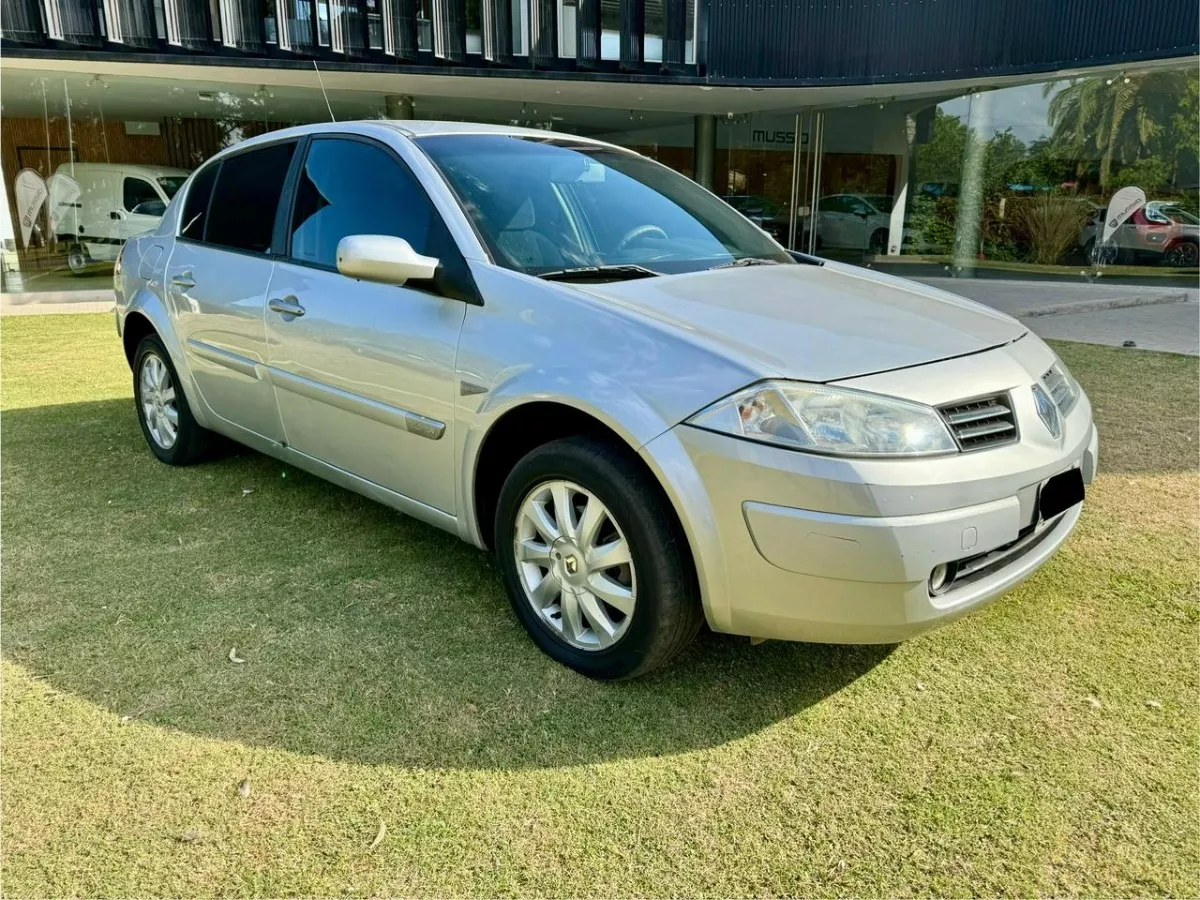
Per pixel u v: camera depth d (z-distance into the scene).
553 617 2.71
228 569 3.29
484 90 13.19
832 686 2.55
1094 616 2.90
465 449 2.75
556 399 2.45
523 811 2.05
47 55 10.45
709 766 2.20
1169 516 3.73
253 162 3.95
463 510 2.86
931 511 2.12
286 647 2.75
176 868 1.87
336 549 3.48
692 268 3.08
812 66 13.00
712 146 16.50
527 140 3.51
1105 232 13.10
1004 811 2.03
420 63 11.67
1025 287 13.27
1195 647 2.71
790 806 2.06
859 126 15.10
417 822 2.01
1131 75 12.29
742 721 2.38
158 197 12.90
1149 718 2.36
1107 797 2.07
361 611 2.97
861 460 2.10
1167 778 2.13
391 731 2.34
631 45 12.43
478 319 2.71
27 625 2.87
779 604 2.20
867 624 2.16
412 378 2.88
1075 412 2.70
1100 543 3.46
